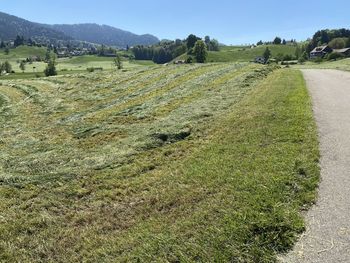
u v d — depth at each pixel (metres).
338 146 11.77
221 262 6.54
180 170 11.20
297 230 7.20
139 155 13.16
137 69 48.50
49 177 11.75
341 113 16.44
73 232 8.48
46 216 9.26
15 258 7.66
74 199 10.20
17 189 11.07
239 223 7.52
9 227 8.85
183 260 6.73
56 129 20.03
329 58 108.50
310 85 26.31
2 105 33.66
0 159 15.01
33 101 32.38
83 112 25.36
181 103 22.59
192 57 149.25
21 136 19.45
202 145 13.32
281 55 135.38
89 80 42.16
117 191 10.31
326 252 6.57
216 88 26.59
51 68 101.06
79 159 13.77
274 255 6.61
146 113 20.94
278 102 18.34
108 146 15.07
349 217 7.57
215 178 10.09
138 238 7.77
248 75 31.23
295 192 8.69
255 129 14.09
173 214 8.58
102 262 7.21
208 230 7.52
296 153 11.01
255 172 9.97
